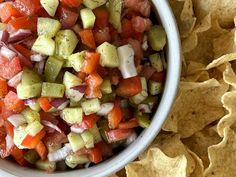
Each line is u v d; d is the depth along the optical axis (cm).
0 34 21
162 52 23
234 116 24
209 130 26
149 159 24
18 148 23
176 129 25
